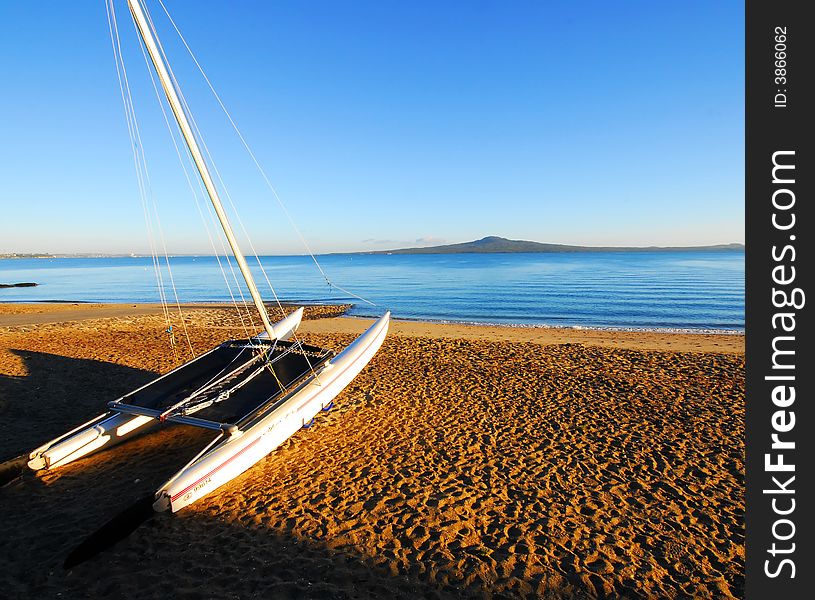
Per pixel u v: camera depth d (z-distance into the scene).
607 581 4.03
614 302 30.23
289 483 5.66
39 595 3.76
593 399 8.70
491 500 5.29
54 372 10.19
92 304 28.36
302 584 3.89
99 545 4.10
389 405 8.34
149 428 7.12
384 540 4.54
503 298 33.34
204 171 6.61
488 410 8.12
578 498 5.34
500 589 3.90
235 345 8.00
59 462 5.76
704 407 8.23
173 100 6.17
